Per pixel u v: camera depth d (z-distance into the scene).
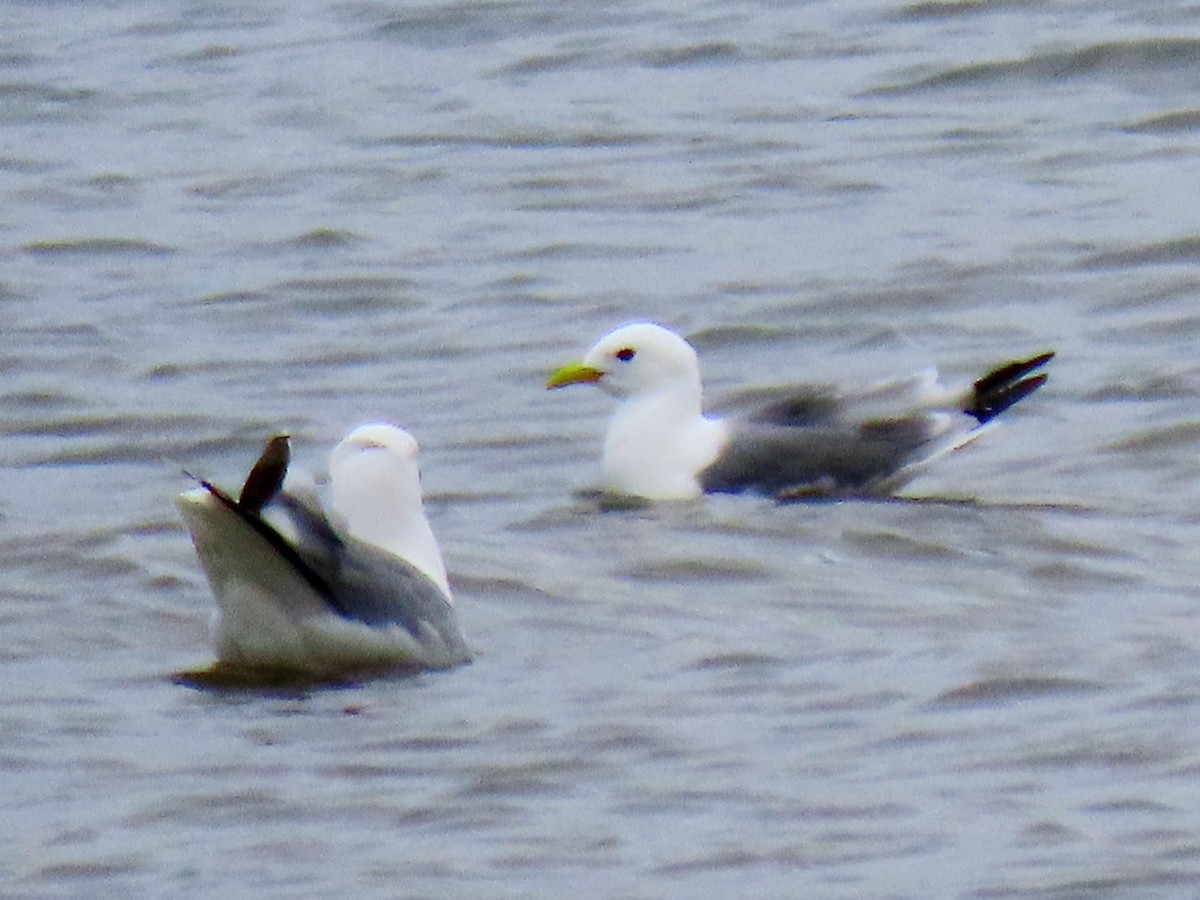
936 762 11.77
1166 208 23.52
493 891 10.48
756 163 25.52
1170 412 18.38
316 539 12.76
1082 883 10.46
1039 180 24.62
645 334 17.25
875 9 30.17
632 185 25.02
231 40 30.58
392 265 22.94
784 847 10.85
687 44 29.31
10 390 19.59
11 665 13.27
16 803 11.47
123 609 14.23
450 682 12.84
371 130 27.12
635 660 13.23
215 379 19.94
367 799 11.41
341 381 19.91
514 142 26.48
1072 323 20.91
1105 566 14.85
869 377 19.06
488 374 20.03
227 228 24.20
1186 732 12.02
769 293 21.94
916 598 14.32
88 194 25.42
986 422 17.22
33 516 16.28
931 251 22.67
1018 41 28.52
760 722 12.27
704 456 17.06
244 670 12.98
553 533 15.94
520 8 30.80
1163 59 27.61
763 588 14.60
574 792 11.49
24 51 30.28
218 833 11.11
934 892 10.41
